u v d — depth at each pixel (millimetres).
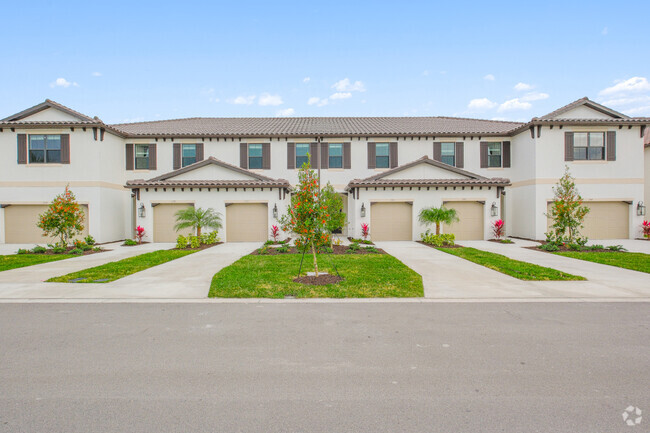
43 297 7477
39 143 18734
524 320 5977
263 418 3240
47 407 3426
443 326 5691
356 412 3330
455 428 3078
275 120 26484
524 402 3488
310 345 4930
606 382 3881
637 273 9766
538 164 19078
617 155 19203
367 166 21594
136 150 21375
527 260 12070
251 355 4605
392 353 4656
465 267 10719
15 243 18703
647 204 21578
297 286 8148
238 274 9438
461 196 19078
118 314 6359
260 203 19109
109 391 3725
